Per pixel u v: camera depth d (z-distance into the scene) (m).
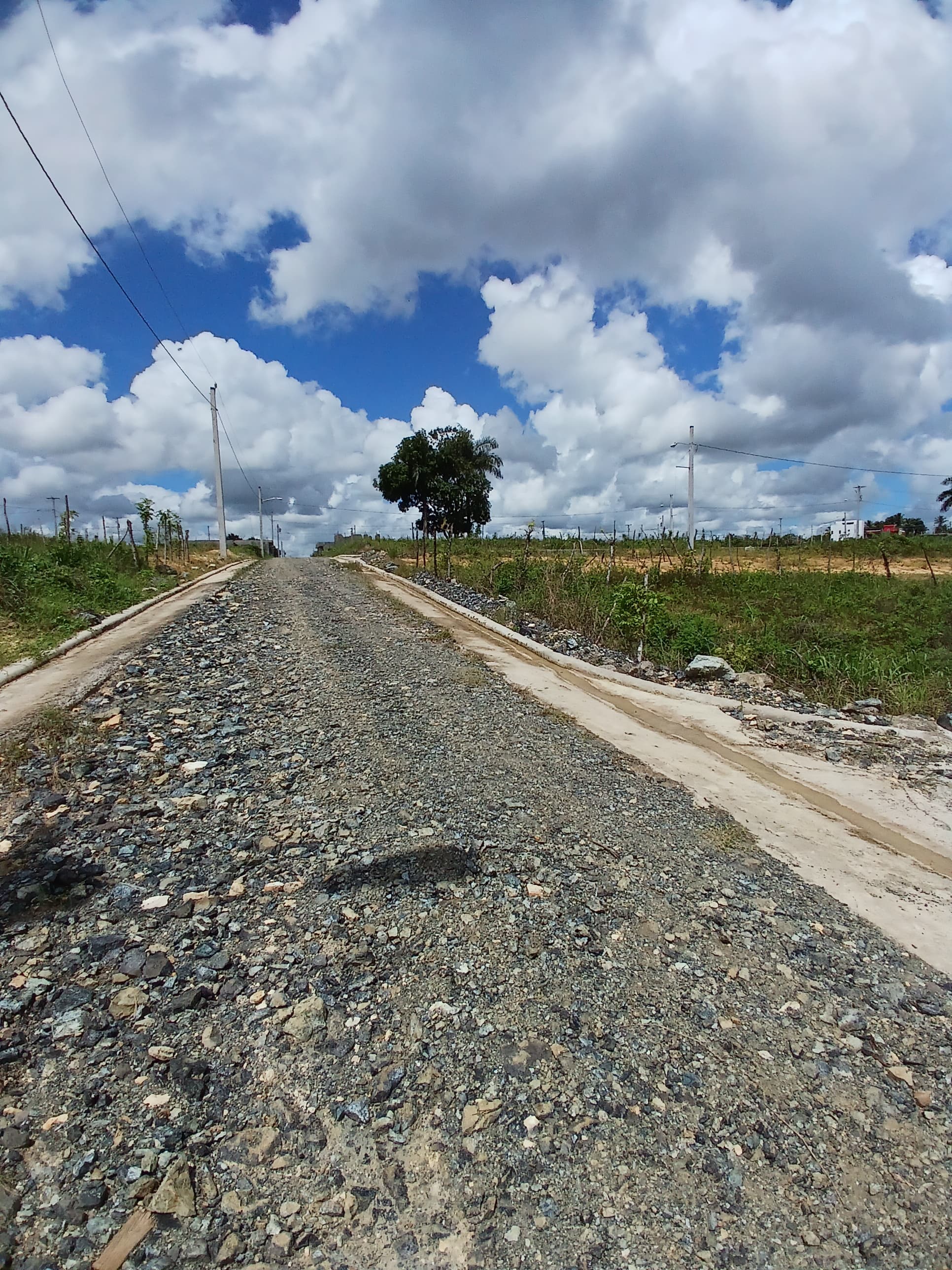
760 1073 2.71
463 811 4.80
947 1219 2.17
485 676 8.89
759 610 14.40
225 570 22.92
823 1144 2.42
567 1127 2.42
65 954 3.13
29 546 16.42
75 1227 1.98
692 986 3.20
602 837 4.60
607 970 3.26
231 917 3.48
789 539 38.84
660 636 10.85
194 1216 2.04
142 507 20.11
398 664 9.27
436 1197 2.15
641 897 3.92
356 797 4.91
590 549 26.11
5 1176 2.11
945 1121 2.54
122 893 3.62
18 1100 2.38
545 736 6.63
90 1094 2.42
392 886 3.83
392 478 36.28
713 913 3.81
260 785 5.05
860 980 3.32
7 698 6.65
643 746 6.59
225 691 7.43
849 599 15.10
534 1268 1.96
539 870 4.09
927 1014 3.10
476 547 29.27
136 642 9.32
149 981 2.99
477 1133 2.37
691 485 36.41
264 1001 2.92
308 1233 2.02
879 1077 2.73
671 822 4.94
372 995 3.00
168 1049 2.64
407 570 22.92
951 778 6.04
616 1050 2.78
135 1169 2.16
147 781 5.00
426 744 6.12
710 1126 2.46
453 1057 2.69
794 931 3.69
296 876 3.88
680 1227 2.09
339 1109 2.44
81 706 6.50
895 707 8.34
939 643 11.51
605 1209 2.14
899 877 4.34
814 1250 2.05
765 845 4.69
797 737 7.12
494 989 3.08
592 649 10.70
